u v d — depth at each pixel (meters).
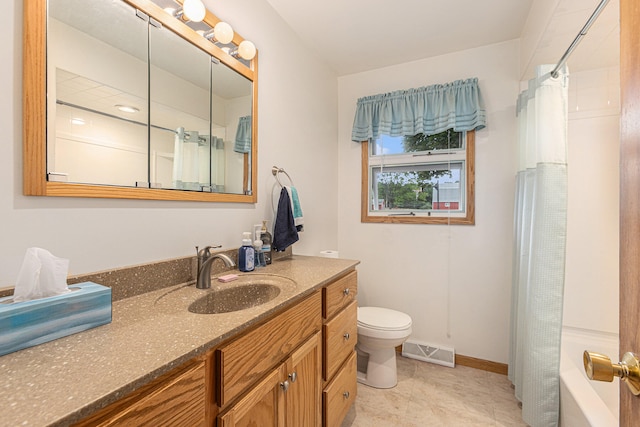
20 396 0.46
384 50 2.22
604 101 1.87
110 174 0.96
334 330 1.33
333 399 1.30
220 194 1.38
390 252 2.47
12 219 0.76
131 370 0.54
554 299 1.47
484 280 2.17
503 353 2.11
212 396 0.72
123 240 1.00
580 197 1.94
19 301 0.64
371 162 2.57
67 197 0.86
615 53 1.71
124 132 1.00
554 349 1.47
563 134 1.48
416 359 2.30
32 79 0.78
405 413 1.67
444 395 1.84
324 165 2.39
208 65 1.32
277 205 1.79
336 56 2.30
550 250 1.48
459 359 2.22
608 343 1.81
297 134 2.01
